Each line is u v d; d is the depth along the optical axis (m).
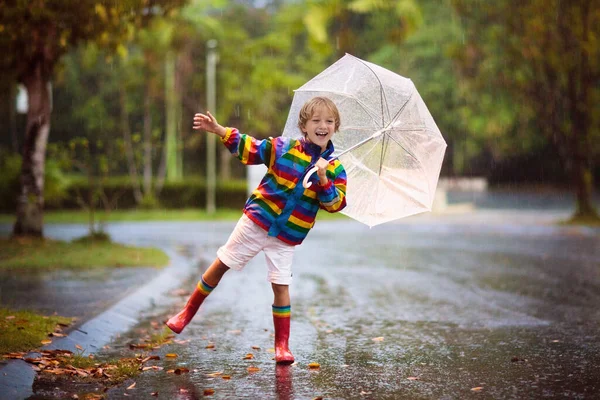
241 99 41.44
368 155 6.29
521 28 25.67
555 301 10.02
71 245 15.84
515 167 56.09
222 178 45.00
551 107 26.58
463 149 50.03
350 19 47.41
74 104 44.16
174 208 38.16
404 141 6.23
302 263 15.13
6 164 32.91
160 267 12.92
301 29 37.41
